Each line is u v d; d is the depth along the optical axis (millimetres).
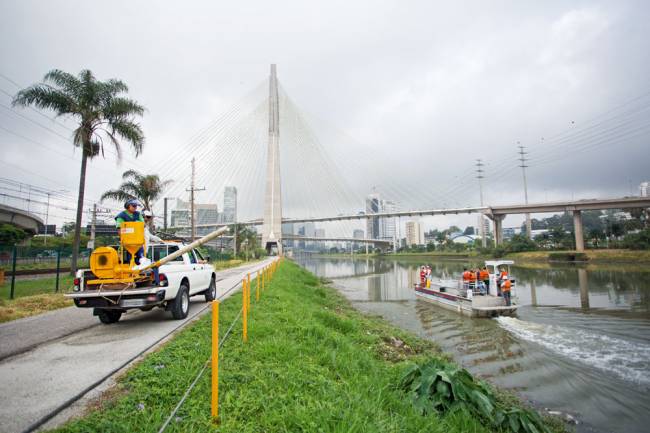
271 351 6273
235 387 4742
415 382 5820
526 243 87500
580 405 8148
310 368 5793
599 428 7117
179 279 9172
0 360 5852
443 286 23438
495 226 103938
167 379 4824
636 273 42188
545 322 16844
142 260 8078
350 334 10508
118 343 6824
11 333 7934
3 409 4051
